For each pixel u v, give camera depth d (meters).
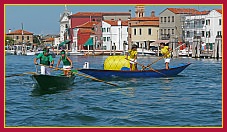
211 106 14.41
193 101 15.56
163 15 75.50
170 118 12.40
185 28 70.94
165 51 25.38
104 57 64.31
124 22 81.31
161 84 21.14
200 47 56.75
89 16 94.31
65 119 12.32
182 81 22.73
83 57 64.62
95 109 13.79
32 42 122.50
